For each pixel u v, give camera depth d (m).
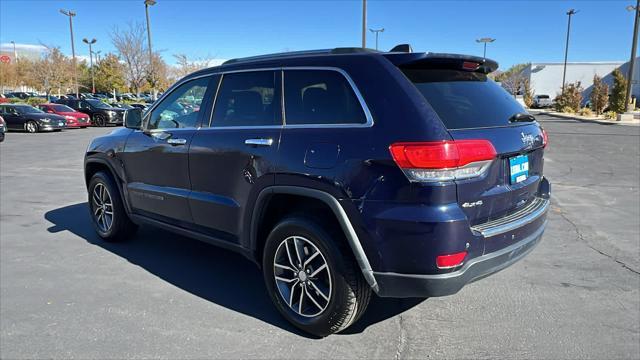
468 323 3.46
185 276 4.40
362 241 2.87
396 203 2.74
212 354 3.07
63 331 3.36
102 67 56.72
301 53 3.50
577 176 9.62
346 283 3.03
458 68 3.32
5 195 8.00
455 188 2.70
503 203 3.07
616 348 3.10
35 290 4.06
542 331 3.33
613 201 7.32
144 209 4.68
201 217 4.00
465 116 2.95
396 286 2.84
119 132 5.04
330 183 2.95
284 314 3.42
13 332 3.35
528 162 3.38
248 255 3.68
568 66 59.72
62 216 6.57
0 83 56.03
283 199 3.40
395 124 2.79
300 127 3.23
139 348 3.14
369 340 3.24
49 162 12.21
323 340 3.25
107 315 3.61
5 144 17.00
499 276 4.33
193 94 4.21
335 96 3.13
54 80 45.31
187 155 4.02
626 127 23.53
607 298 3.86
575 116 32.41
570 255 4.86
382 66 3.01
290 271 3.40
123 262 4.75
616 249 5.04
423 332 3.34
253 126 3.54
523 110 3.58
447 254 2.69
